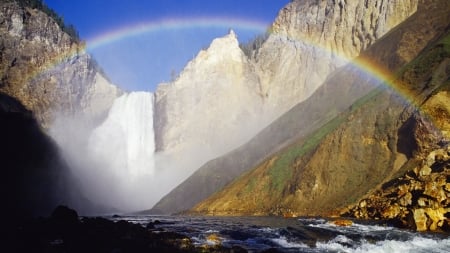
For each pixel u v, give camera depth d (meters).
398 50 82.50
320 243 26.50
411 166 51.41
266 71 138.75
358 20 112.31
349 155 60.94
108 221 34.75
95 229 29.92
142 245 24.48
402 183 46.28
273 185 67.12
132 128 145.12
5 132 86.81
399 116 59.09
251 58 155.38
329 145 63.72
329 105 90.94
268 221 45.19
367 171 57.56
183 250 23.50
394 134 58.00
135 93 150.00
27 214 73.12
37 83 119.31
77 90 136.12
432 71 60.28
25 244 24.45
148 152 140.75
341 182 58.84
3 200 72.19
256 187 69.00
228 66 141.88
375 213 44.28
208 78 140.50
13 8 120.75
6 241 25.33
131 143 142.50
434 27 79.50
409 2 100.44
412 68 63.50
